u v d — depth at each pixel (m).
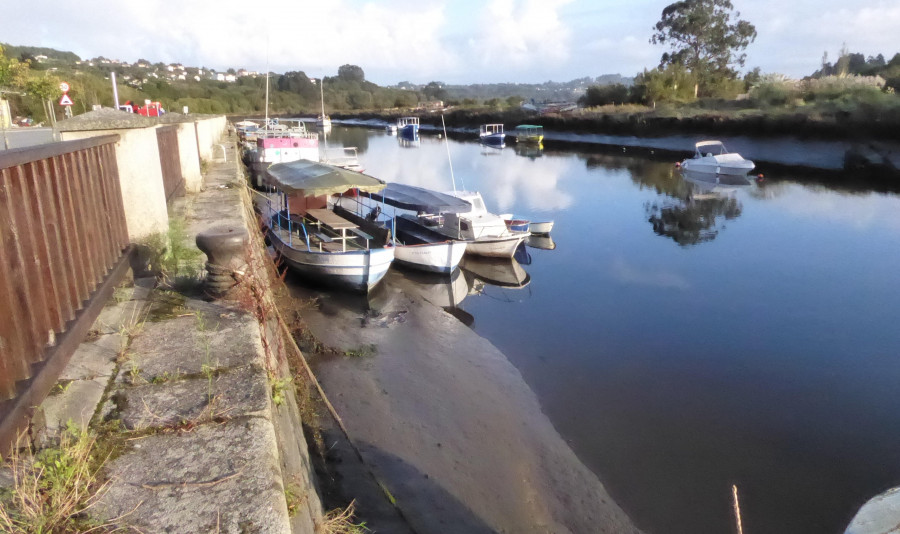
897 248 15.52
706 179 28.25
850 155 29.48
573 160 37.47
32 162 3.39
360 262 11.22
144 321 4.54
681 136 42.38
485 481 6.13
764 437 7.34
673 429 7.50
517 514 5.71
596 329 10.70
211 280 5.11
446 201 13.60
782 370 9.08
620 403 8.11
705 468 6.72
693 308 11.72
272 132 33.25
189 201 11.16
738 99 46.53
